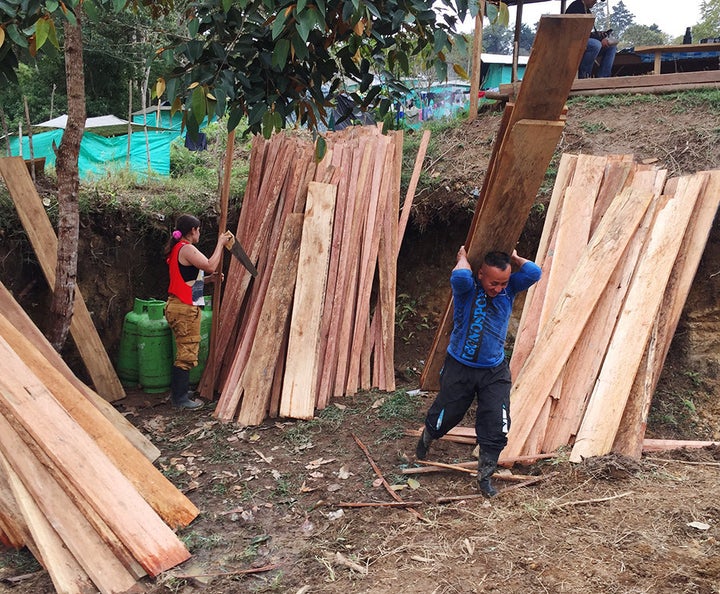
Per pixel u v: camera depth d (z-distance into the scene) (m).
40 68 16.80
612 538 3.75
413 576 3.53
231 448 5.34
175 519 4.16
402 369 7.04
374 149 6.62
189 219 5.97
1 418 3.83
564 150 7.73
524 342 5.61
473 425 5.58
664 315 5.27
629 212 5.56
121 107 17.64
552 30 3.55
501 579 3.45
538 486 4.47
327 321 6.27
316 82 4.35
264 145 6.75
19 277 6.27
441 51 4.36
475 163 7.82
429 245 7.70
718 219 6.05
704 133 7.17
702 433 5.53
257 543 4.00
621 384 4.93
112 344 6.97
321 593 3.45
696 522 3.85
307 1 3.58
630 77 8.56
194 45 3.72
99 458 3.91
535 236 7.02
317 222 6.24
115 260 7.01
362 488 4.64
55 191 7.08
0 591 3.43
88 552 3.51
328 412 5.95
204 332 6.58
